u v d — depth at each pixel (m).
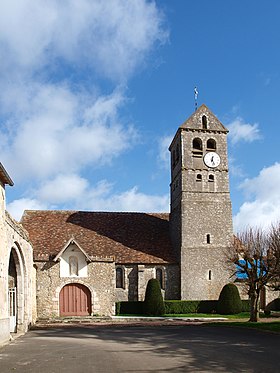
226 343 17.97
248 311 38.88
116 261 39.88
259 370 11.70
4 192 19.17
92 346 17.17
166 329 25.84
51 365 12.54
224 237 40.84
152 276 40.12
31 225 42.09
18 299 24.08
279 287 30.53
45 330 25.81
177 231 41.75
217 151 42.88
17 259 23.66
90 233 42.34
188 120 42.91
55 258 34.34
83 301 34.72
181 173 41.69
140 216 46.41
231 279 39.81
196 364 12.70
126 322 31.72
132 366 12.35
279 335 21.23
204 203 41.38
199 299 39.12
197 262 39.91
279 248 29.42
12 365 12.66
